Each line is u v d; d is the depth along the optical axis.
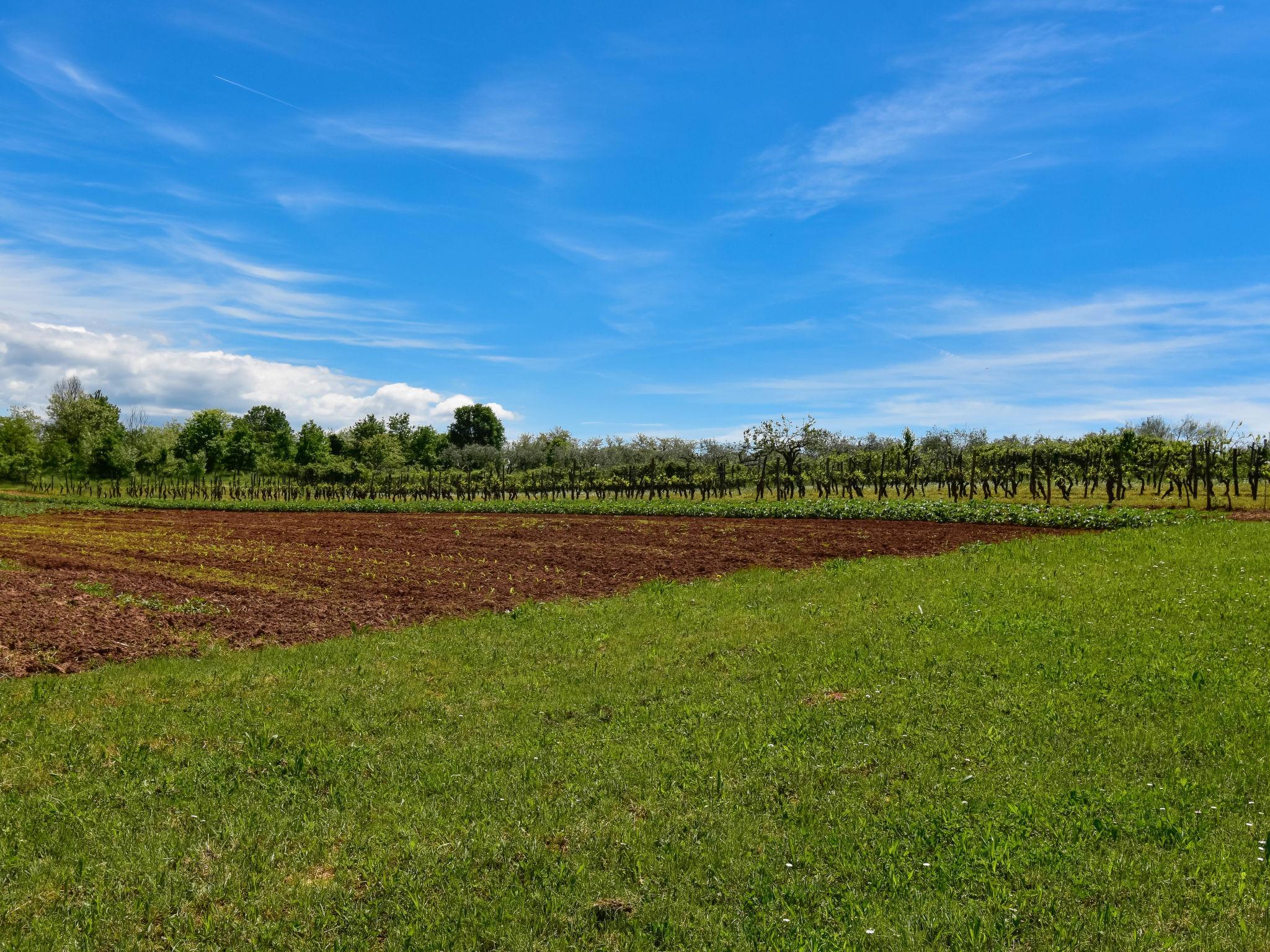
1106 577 15.41
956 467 49.44
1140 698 8.73
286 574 20.38
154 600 15.39
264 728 8.54
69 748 7.89
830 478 50.88
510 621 14.37
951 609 13.53
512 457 95.06
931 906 5.06
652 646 12.11
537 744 8.09
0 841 6.04
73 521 40.62
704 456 74.44
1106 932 4.74
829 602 14.82
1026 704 8.73
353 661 11.53
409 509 53.09
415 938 4.88
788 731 8.19
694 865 5.72
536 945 4.83
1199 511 30.42
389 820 6.45
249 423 138.88
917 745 7.75
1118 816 6.12
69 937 4.91
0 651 11.09
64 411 114.19
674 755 7.69
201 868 5.75
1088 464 41.81
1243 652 10.19
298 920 5.11
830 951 4.68
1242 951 4.52
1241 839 5.75
